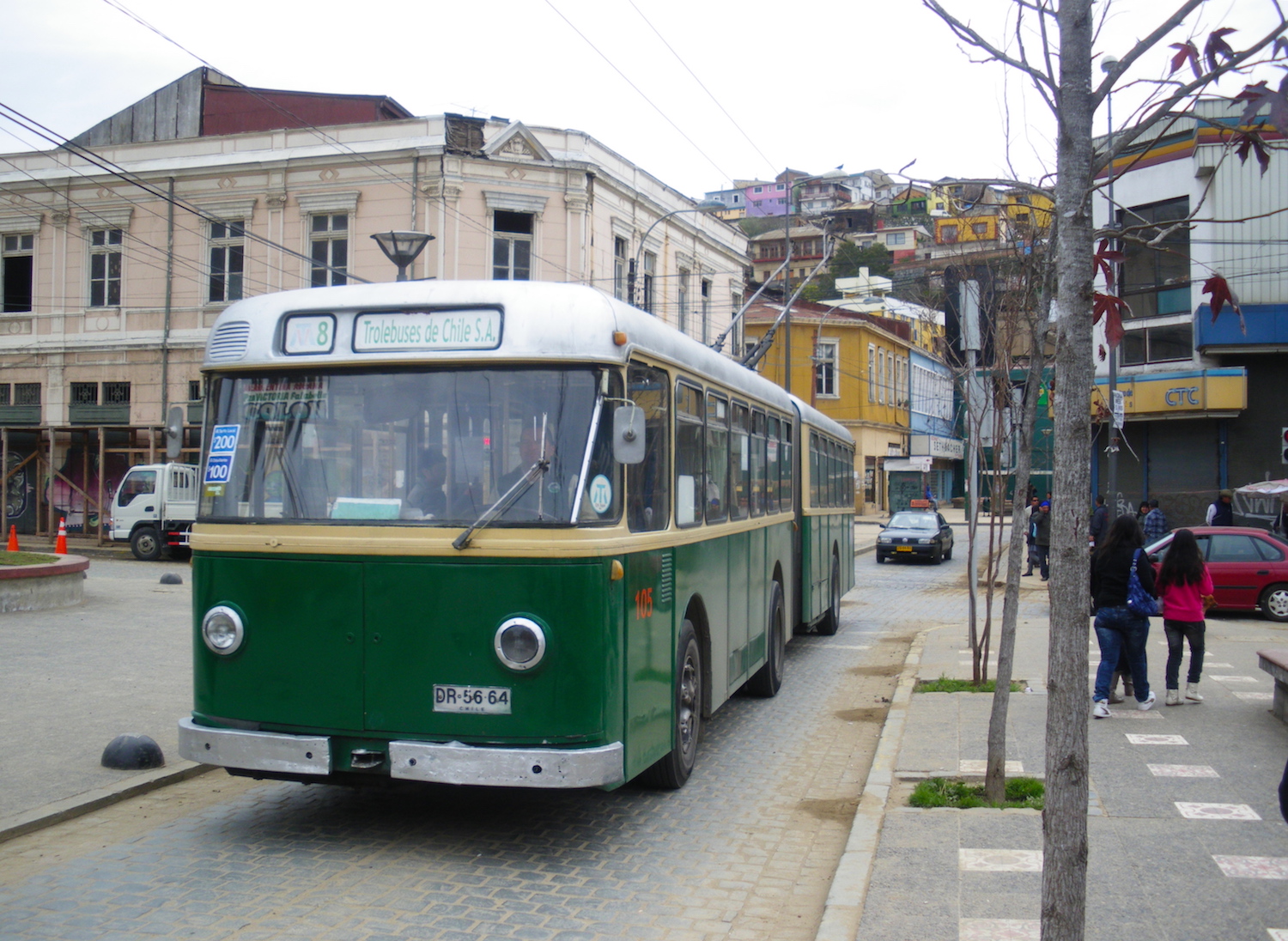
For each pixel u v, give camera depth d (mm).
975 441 11883
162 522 27469
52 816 6562
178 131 32531
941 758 8000
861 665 13586
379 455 6094
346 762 5977
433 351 6055
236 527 6215
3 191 31078
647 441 6715
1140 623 9258
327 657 6000
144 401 30156
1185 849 5789
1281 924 4770
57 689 10375
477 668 5789
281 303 6348
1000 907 5055
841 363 52562
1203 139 25812
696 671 7871
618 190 29766
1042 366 7500
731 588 8945
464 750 5695
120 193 30094
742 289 39688
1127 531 9281
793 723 10039
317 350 6223
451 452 5996
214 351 6469
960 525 50656
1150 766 7551
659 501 6926
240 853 6129
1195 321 26672
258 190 28562
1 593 15586
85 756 7926
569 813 7035
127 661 12016
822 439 14977
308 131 28375
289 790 7488
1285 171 26094
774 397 11188
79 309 30750
